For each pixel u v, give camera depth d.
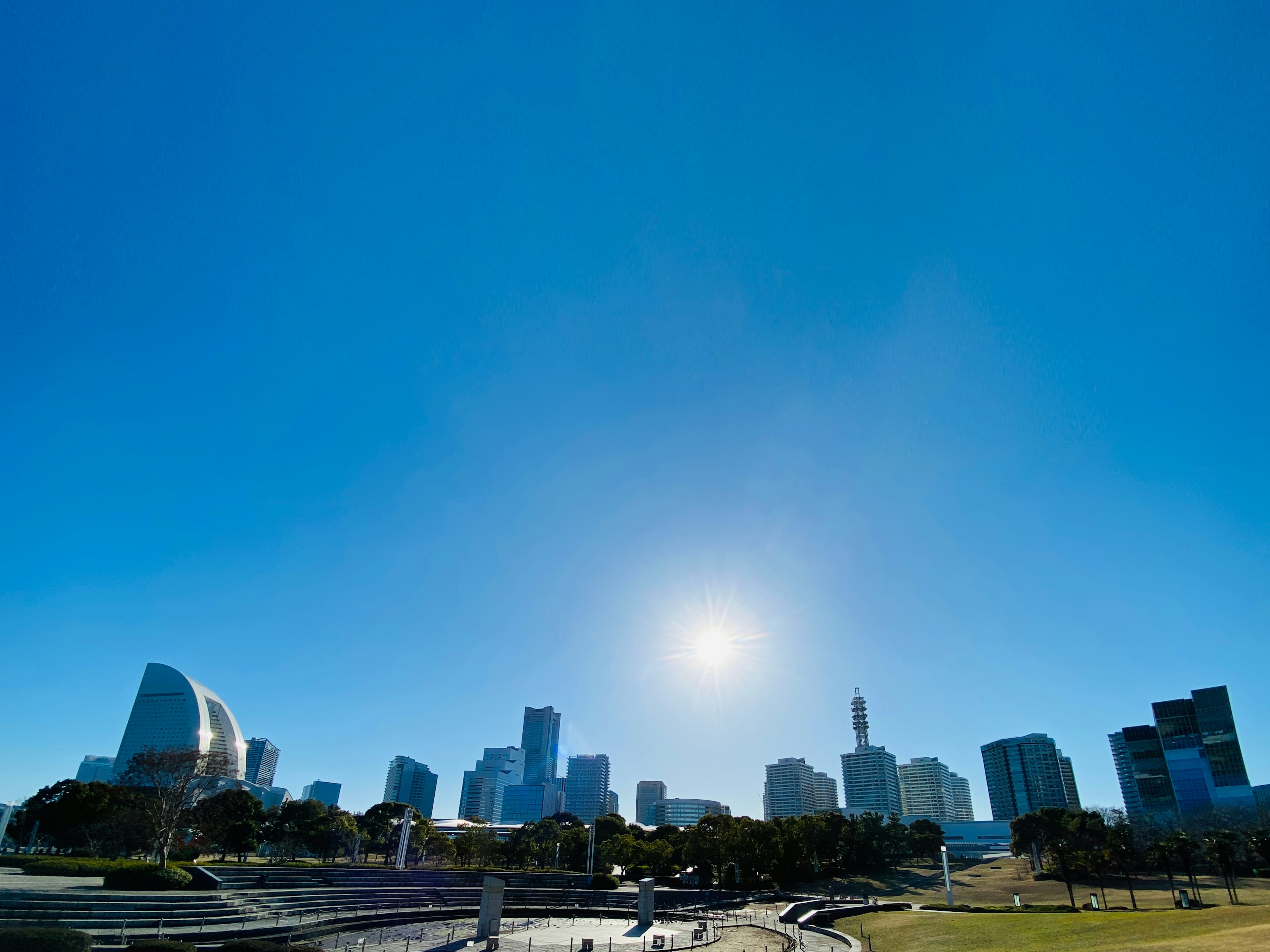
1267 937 30.91
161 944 30.56
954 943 48.09
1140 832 167.12
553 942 51.72
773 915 72.88
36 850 115.19
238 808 115.56
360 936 51.75
